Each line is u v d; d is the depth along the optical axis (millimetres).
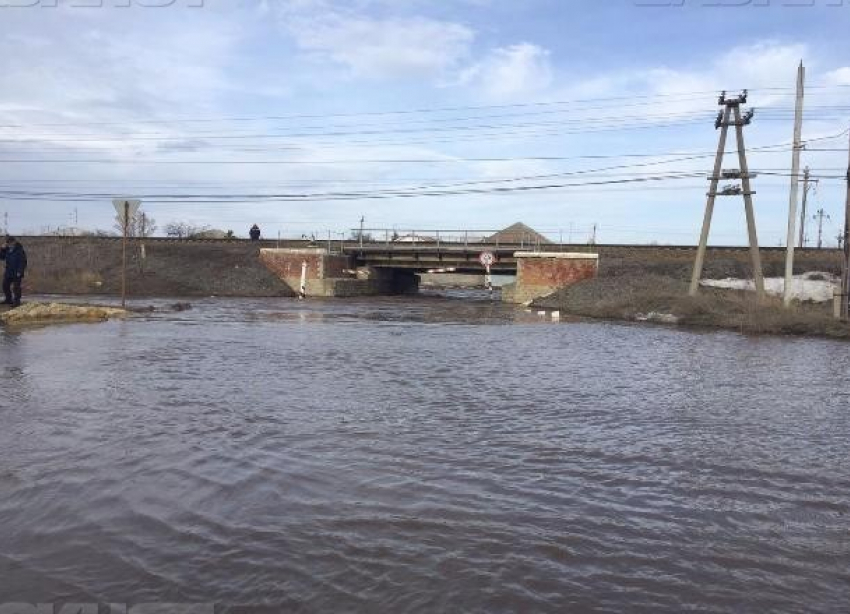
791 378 13555
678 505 5883
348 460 6961
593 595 4219
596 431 8516
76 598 4074
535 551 4844
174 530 5070
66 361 13117
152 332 19641
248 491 5953
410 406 9797
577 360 15773
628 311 32156
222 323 24047
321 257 50312
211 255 53875
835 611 4082
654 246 49250
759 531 5324
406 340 19469
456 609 4004
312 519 5344
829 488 6418
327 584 4277
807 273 41562
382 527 5215
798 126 30562
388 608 4000
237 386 10984
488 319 29953
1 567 4453
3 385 10430
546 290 45000
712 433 8523
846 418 9578
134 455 6887
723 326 27406
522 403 10258
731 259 45312
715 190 32875
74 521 5203
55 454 6852
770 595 4270
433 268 56188
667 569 4613
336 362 14297
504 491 6141
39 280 47719
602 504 5859
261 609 3971
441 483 6312
